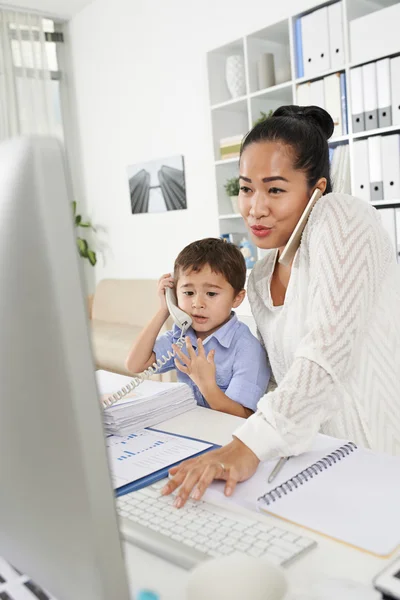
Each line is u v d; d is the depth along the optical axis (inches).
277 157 42.3
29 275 14.9
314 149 43.3
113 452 38.3
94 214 219.5
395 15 106.3
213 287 55.0
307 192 43.9
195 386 56.2
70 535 16.1
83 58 210.7
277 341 48.2
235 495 30.4
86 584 16.2
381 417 42.2
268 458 32.9
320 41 121.7
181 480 31.0
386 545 24.5
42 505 16.7
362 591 20.9
